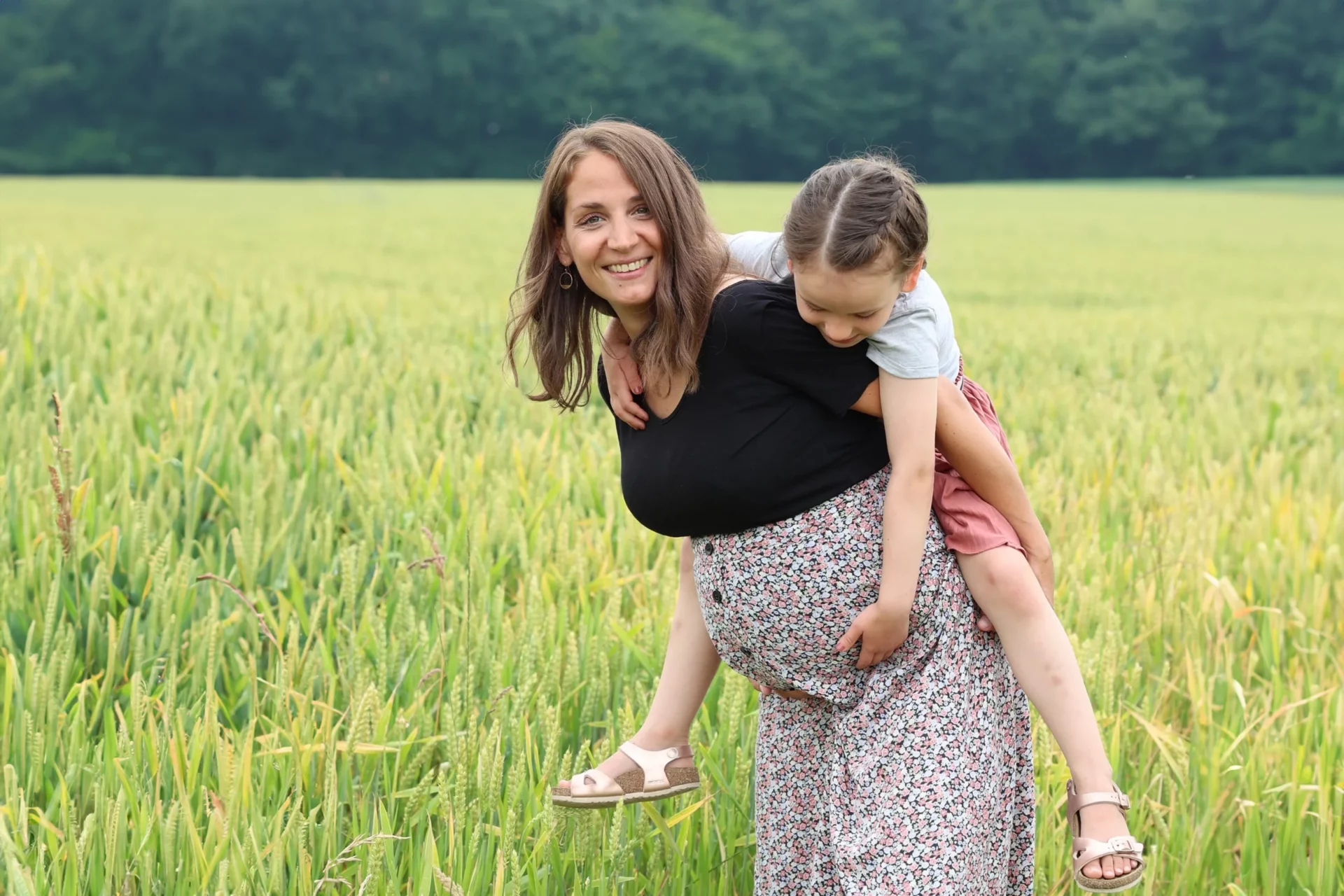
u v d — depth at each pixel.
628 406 2.51
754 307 2.34
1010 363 9.68
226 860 2.40
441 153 83.50
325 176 82.62
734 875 2.96
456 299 12.52
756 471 2.37
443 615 3.69
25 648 3.36
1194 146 79.94
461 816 2.78
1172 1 80.56
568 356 2.59
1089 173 83.69
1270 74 80.56
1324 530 5.01
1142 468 6.01
